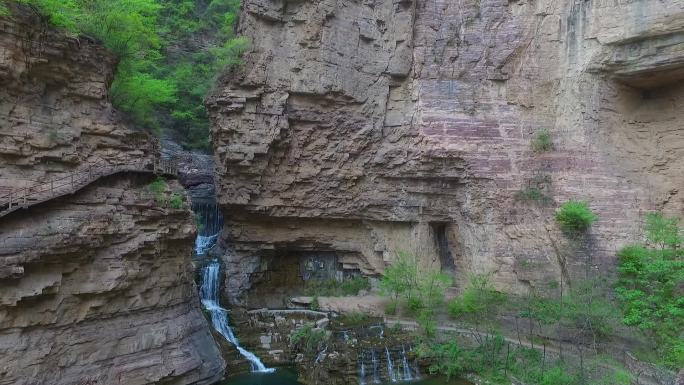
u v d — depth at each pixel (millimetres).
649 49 24141
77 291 15281
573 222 23906
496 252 26156
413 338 22594
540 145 26609
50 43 15617
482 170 26781
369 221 29562
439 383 20469
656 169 25859
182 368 17625
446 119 27875
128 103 21406
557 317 21406
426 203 28406
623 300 21141
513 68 28234
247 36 27141
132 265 16922
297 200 28125
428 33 29219
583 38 26297
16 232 13891
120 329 16500
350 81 28062
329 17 27547
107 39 18969
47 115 15867
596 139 26062
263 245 28906
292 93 27188
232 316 24688
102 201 16328
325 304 26938
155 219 17750
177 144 38844
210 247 32094
